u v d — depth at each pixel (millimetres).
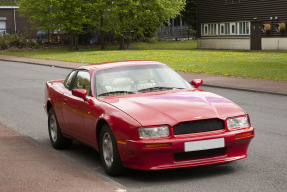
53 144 7875
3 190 5184
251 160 6418
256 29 40281
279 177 5531
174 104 5734
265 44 39500
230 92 15008
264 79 18078
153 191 5152
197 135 5363
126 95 6332
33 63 33281
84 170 6016
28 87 18359
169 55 33906
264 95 14062
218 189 5121
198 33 48000
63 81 8453
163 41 64250
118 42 59938
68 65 29469
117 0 48938
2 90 17562
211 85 16828
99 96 6430
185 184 5363
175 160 5395
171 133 5328
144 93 6359
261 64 24156
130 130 5359
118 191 4980
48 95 8133
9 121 10828
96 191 5004
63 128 7441
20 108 12906
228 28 43812
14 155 7062
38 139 8727
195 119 5398
